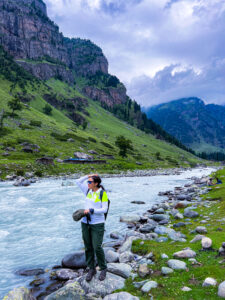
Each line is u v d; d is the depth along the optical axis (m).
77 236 11.71
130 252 7.89
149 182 48.25
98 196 5.59
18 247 10.12
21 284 6.78
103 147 140.38
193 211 14.54
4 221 14.62
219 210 14.41
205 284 4.86
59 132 134.25
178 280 5.32
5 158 68.06
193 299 4.39
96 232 5.64
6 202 21.61
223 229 9.59
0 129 102.44
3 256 9.11
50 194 27.55
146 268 6.23
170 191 31.30
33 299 5.39
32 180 43.53
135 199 25.09
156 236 10.30
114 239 11.33
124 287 5.56
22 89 195.00
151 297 4.77
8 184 39.22
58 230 12.74
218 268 5.55
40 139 107.88
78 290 5.32
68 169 68.31
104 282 5.71
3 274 7.52
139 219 15.12
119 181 50.34
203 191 25.23
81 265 7.84
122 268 6.46
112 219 15.83
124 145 126.75
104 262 5.93
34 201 22.45
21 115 138.00
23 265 8.27
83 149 115.56
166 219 14.60
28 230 12.73
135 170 92.06
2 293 6.25
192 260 6.37
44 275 7.42
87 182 5.71
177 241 8.83
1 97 151.75
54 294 5.31
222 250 6.47
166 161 158.75
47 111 186.50
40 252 9.54
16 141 93.00
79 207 19.47
